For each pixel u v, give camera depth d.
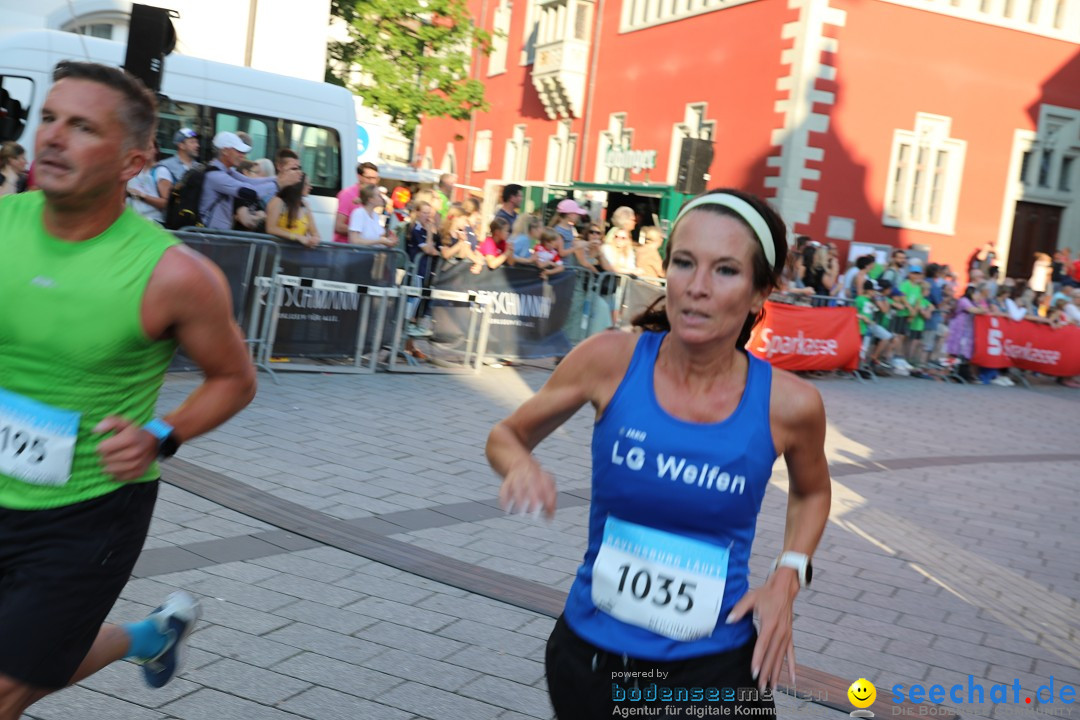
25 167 8.75
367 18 23.89
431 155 38.59
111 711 3.24
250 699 3.43
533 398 2.23
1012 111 22.17
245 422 7.34
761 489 2.12
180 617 2.94
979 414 12.83
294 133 12.29
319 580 4.58
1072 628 5.22
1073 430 12.53
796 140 20.31
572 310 11.33
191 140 9.37
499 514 5.97
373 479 6.36
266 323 8.94
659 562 2.10
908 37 20.89
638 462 2.09
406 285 10.05
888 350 15.36
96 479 2.34
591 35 28.05
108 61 10.95
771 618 2.09
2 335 2.26
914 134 21.23
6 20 14.09
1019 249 22.95
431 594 4.58
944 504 7.78
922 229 21.59
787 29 20.61
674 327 2.05
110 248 2.26
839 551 6.17
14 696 2.24
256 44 16.53
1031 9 22.17
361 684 3.64
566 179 29.31
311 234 9.23
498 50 34.09
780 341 13.22
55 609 2.28
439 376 10.14
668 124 24.36
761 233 2.03
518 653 4.07
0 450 2.29
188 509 5.33
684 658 2.09
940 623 5.06
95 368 2.27
